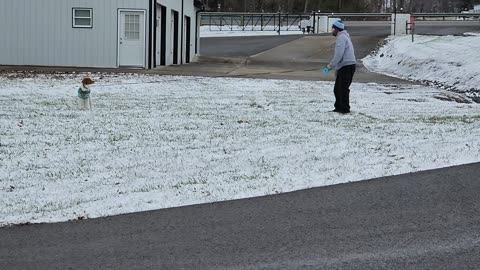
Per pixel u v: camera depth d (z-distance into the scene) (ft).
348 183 22.33
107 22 71.67
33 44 72.08
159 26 78.02
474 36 91.61
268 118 36.96
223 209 19.42
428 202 19.88
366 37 125.49
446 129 33.01
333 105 43.52
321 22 163.22
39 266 14.88
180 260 15.20
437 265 14.71
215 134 31.30
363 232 17.16
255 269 14.55
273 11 247.29
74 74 62.90
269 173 23.65
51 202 20.06
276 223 18.02
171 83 57.06
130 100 44.52
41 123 33.68
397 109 42.27
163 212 19.20
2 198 20.44
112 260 15.24
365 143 29.07
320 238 16.71
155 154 26.71
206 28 174.40
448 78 61.46
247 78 64.44
